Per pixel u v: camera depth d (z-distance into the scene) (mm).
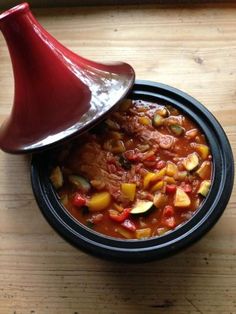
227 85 595
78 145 516
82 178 494
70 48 648
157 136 516
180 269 488
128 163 502
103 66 512
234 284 478
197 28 651
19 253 507
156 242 443
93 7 688
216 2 674
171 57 626
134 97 540
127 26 663
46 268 498
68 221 463
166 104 532
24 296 485
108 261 455
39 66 471
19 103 493
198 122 508
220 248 495
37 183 483
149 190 484
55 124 475
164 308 472
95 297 481
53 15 686
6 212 531
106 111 468
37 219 524
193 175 486
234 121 565
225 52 625
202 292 476
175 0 677
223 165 475
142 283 484
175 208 470
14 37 459
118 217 468
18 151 479
